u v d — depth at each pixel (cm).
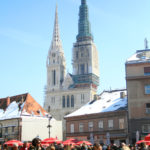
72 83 17412
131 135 6128
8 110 8275
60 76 18038
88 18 19538
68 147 1956
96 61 18862
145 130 6062
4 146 2106
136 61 6469
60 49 18538
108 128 6675
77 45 18750
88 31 19088
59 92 16800
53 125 8569
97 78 18475
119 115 6519
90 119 7069
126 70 6469
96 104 7719
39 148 1438
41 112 8412
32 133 7781
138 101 6256
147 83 6284
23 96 8562
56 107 16650
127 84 6425
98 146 1496
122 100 7181
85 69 18088
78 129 7250
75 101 16275
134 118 6194
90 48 18350
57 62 18025
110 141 6569
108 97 7962
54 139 3588
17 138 7400
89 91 16138
